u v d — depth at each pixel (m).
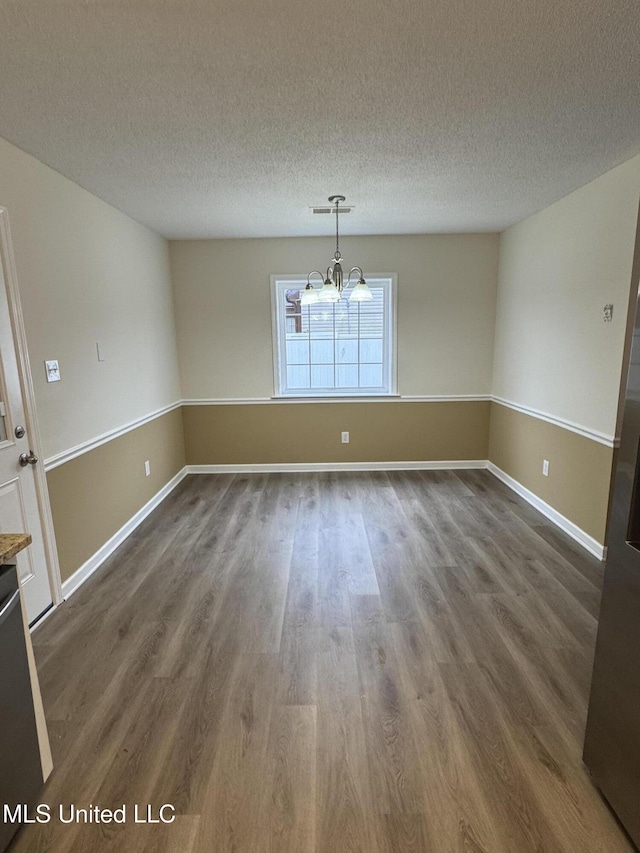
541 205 3.43
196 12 1.33
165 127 2.06
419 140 2.26
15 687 1.26
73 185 2.71
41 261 2.38
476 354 4.62
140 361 3.68
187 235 4.21
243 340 4.60
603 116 2.03
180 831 1.31
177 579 2.70
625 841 1.26
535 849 1.25
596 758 1.39
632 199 2.52
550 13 1.37
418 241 4.42
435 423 4.75
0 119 1.94
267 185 2.87
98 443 2.94
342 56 1.57
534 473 3.76
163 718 1.70
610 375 2.75
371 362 4.74
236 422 4.75
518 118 2.04
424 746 1.56
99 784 1.45
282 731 1.63
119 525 3.22
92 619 2.32
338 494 4.11
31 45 1.47
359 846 1.26
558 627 2.20
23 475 2.23
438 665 1.95
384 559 2.90
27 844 1.28
